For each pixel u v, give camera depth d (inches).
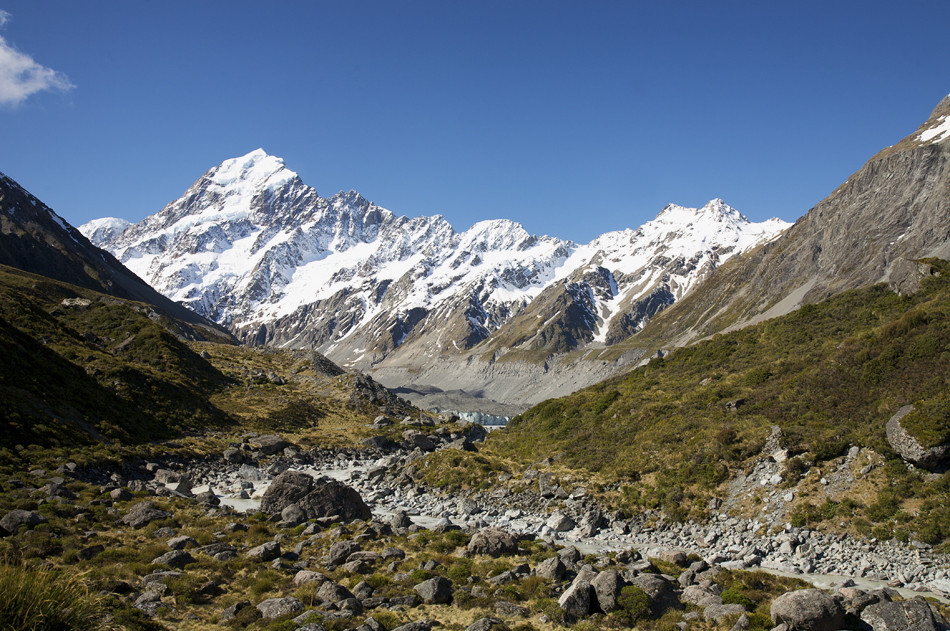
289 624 845.2
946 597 1227.9
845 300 2883.9
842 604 898.1
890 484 1619.1
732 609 960.3
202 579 1058.7
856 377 2073.1
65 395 2544.3
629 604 963.3
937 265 2696.9
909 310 2273.6
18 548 1079.6
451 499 2297.0
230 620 890.7
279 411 4001.0
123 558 1128.2
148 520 1425.9
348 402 4670.3
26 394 2317.9
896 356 2028.8
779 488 1770.4
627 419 2556.6
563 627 922.7
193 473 2485.2
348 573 1155.9
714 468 1943.9
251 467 2709.2
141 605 896.3
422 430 4146.2
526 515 2058.3
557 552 1379.2
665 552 1414.9
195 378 4131.4
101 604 835.4
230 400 4030.5
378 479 2672.2
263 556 1224.2
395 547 1384.1
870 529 1535.4
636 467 2142.0
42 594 625.3
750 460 1923.0
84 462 2009.1
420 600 1016.9
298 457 3132.4
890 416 1813.5
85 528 1311.5
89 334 4106.8
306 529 1514.5
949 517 1455.5
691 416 2315.5
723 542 1657.2
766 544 1598.2
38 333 3316.9
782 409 2103.8
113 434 2529.5
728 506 1801.2
